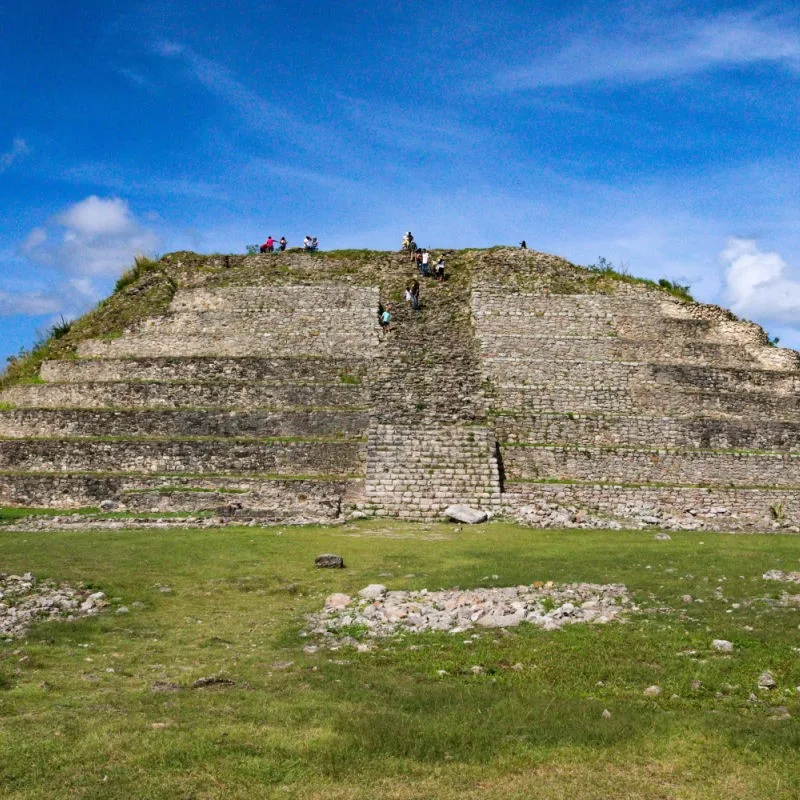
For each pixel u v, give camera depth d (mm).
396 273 45875
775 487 30359
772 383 36969
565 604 14109
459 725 9102
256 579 17375
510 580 16656
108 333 41750
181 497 28734
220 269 46625
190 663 11773
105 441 31906
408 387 35031
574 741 8797
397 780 7945
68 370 37625
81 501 30172
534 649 11898
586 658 11461
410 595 15414
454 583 16641
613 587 15508
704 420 33125
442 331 40094
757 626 12758
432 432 31875
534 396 35156
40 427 33781
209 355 39281
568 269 46406
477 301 42031
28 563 18297
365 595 15523
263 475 30984
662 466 31453
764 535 24875
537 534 25000
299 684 10750
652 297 43875
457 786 7824
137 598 15625
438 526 26828
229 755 8367
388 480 29891
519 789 7754
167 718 9406
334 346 39156
